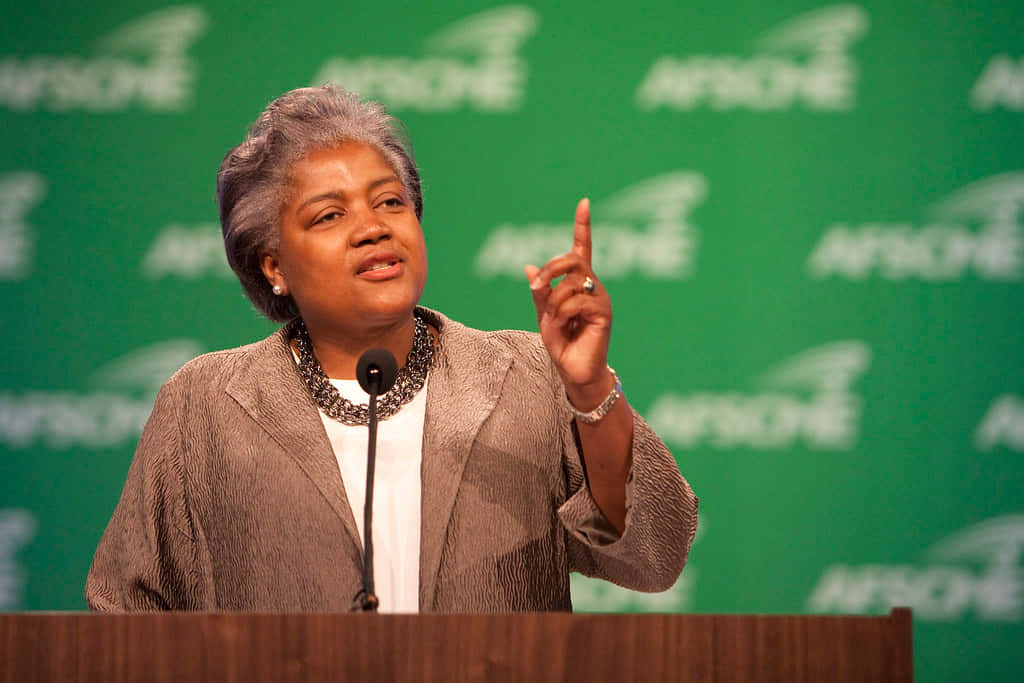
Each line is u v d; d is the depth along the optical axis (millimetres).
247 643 4484
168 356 14734
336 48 14914
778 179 14875
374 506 6285
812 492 14727
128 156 14812
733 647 4473
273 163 6605
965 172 14773
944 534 14617
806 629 4488
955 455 14641
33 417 14617
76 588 14500
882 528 14656
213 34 14898
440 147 14906
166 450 6582
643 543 5902
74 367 14656
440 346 6719
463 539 6148
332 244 6406
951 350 14734
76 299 14703
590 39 14977
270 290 7176
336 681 4453
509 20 14984
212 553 6387
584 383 5613
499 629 4477
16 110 14750
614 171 14914
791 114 14898
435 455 6277
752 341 14844
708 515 14750
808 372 14766
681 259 14875
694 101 14961
